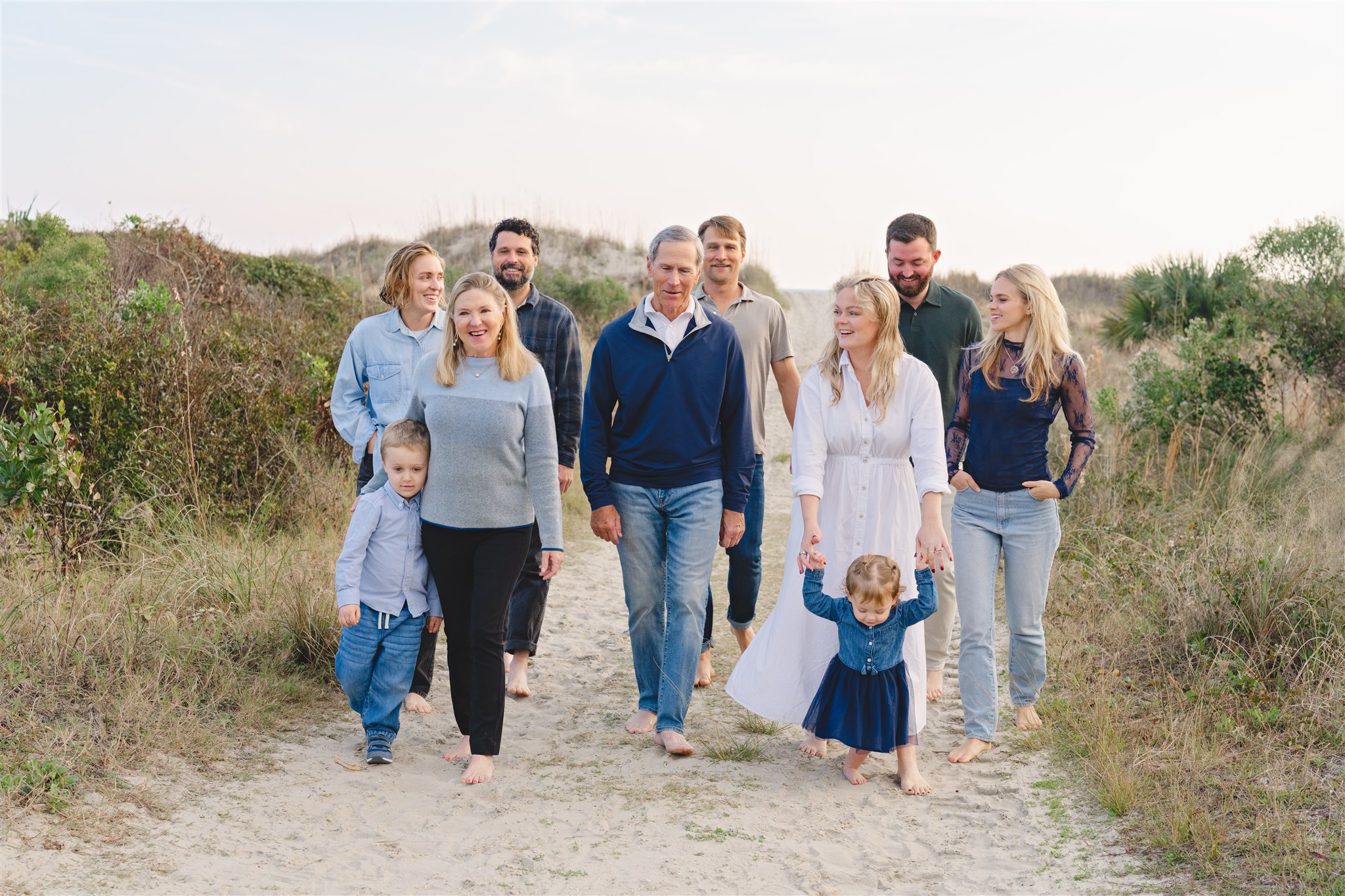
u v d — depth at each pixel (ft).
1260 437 27.84
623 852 11.14
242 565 18.33
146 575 17.44
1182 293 43.37
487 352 13.07
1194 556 18.84
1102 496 24.85
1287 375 31.63
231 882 9.95
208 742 13.12
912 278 16.02
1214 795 11.86
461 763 13.60
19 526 17.60
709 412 14.07
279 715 14.66
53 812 10.77
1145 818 11.59
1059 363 13.87
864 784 13.14
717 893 10.31
